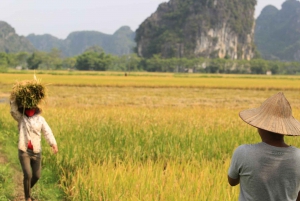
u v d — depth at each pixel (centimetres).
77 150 675
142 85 4334
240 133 922
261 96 3369
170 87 4356
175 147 728
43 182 589
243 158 261
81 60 16575
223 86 4425
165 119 1202
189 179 494
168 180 488
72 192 513
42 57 16075
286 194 255
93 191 475
